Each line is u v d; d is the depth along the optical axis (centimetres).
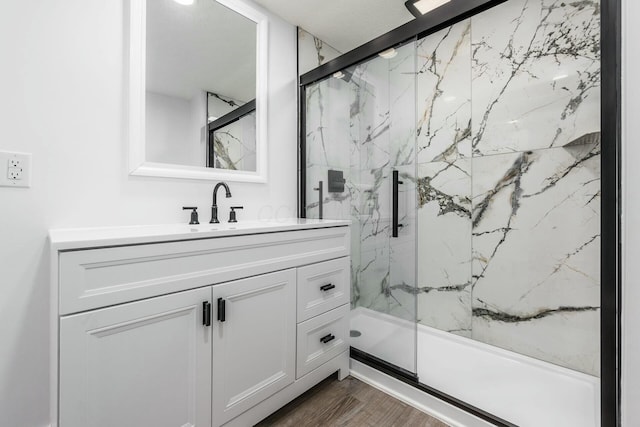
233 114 171
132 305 91
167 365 99
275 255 131
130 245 91
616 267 90
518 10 166
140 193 136
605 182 92
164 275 98
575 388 144
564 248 155
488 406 141
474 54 183
